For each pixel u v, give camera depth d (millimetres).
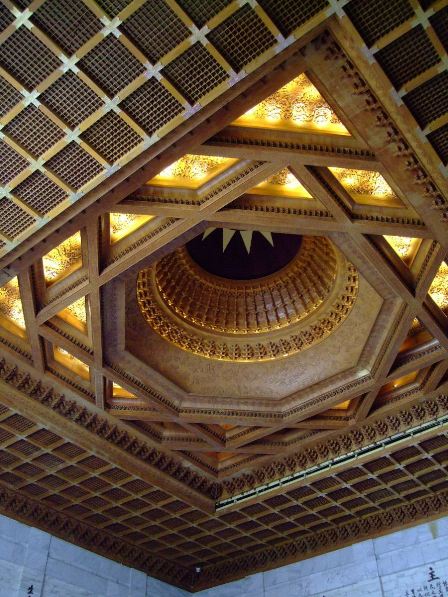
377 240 14047
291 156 11969
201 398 17969
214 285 18203
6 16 9734
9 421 16844
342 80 10750
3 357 15727
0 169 11539
